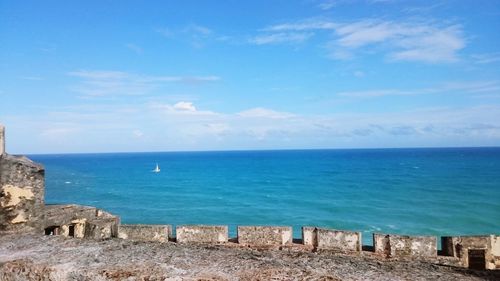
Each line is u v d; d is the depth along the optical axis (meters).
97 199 62.22
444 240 12.12
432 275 4.43
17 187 7.18
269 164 163.50
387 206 52.00
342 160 185.50
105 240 5.62
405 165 137.62
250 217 46.12
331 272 4.32
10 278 4.55
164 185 84.56
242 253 5.06
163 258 4.71
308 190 71.50
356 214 46.69
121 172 127.88
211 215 47.75
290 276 4.14
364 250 12.20
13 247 5.27
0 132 7.57
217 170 133.12
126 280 4.16
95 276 4.23
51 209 10.45
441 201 55.03
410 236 11.77
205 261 4.60
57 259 4.70
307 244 12.27
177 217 46.66
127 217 46.72
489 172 101.50
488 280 4.35
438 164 139.75
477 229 38.22
